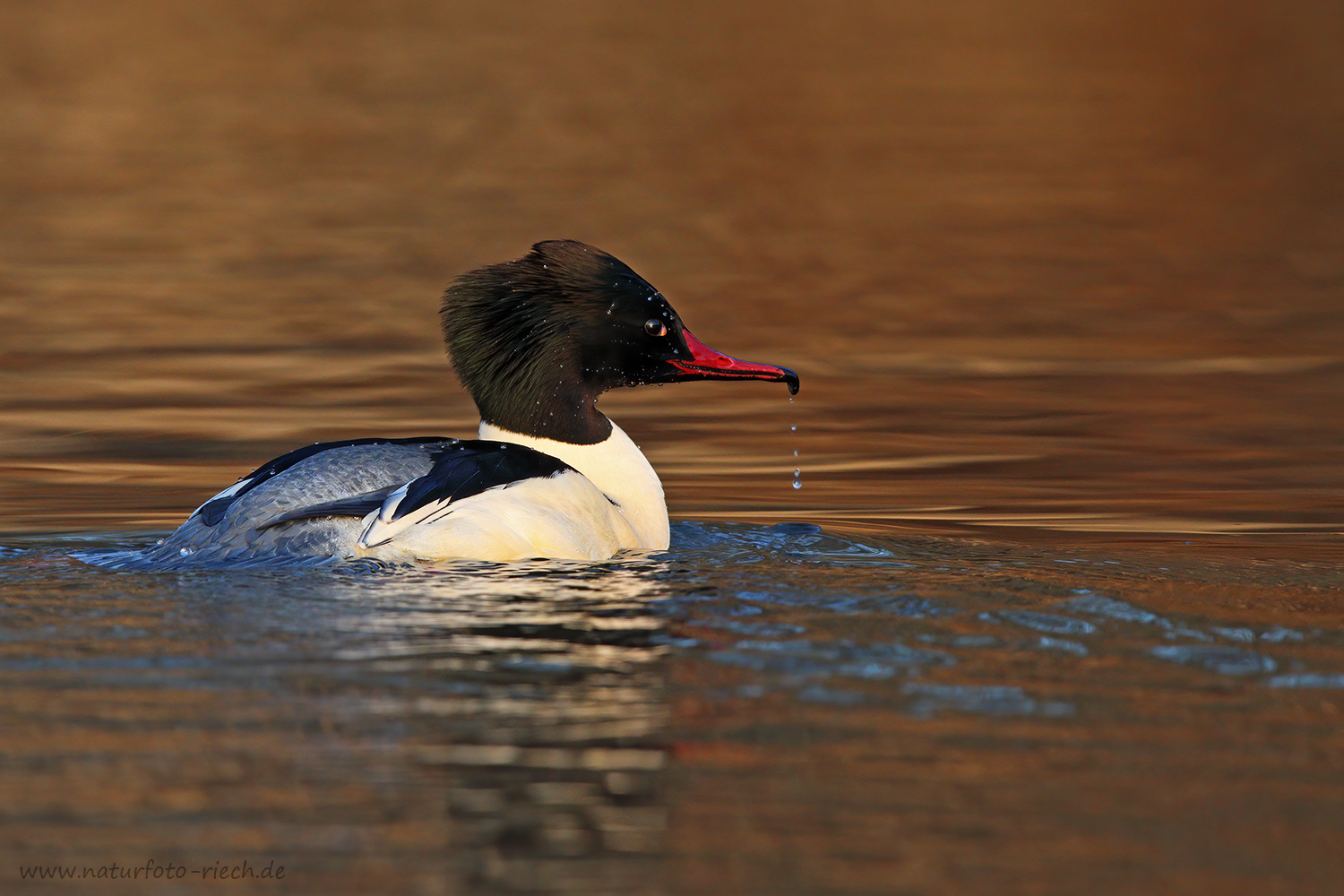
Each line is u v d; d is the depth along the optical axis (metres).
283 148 39.12
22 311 21.66
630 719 6.26
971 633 7.55
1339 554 10.54
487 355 10.37
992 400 17.33
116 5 62.72
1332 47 56.28
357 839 5.17
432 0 71.00
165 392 17.08
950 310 22.70
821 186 34.53
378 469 9.17
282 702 6.40
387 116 44.44
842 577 8.83
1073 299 23.45
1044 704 6.54
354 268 25.23
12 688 6.55
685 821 5.35
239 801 5.44
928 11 68.75
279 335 20.41
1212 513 12.39
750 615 7.84
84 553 9.14
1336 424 15.93
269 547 8.74
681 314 22.05
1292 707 6.54
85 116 42.53
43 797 5.45
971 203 32.50
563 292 10.36
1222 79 51.00
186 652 7.05
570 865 5.04
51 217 29.67
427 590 8.16
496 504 9.04
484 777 5.66
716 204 32.25
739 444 15.34
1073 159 38.06
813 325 21.59
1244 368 18.78
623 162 37.88
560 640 7.32
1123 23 63.25
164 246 27.05
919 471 14.13
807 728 6.20
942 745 6.07
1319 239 28.45
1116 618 7.85
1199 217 31.00
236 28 60.84
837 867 5.07
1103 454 14.77
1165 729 6.27
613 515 9.69
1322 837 5.32
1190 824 5.41
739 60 56.44
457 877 4.94
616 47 60.12
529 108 46.59
